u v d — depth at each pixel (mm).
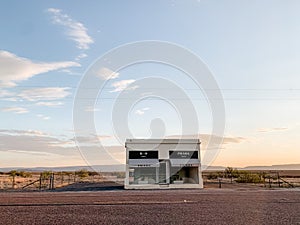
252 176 50031
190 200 19344
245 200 19219
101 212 13898
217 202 18031
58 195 24531
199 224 10727
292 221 11203
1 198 21750
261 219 11688
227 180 54969
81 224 10883
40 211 14359
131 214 13219
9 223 11094
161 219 11844
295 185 39031
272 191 28297
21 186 39969
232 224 10688
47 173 55969
